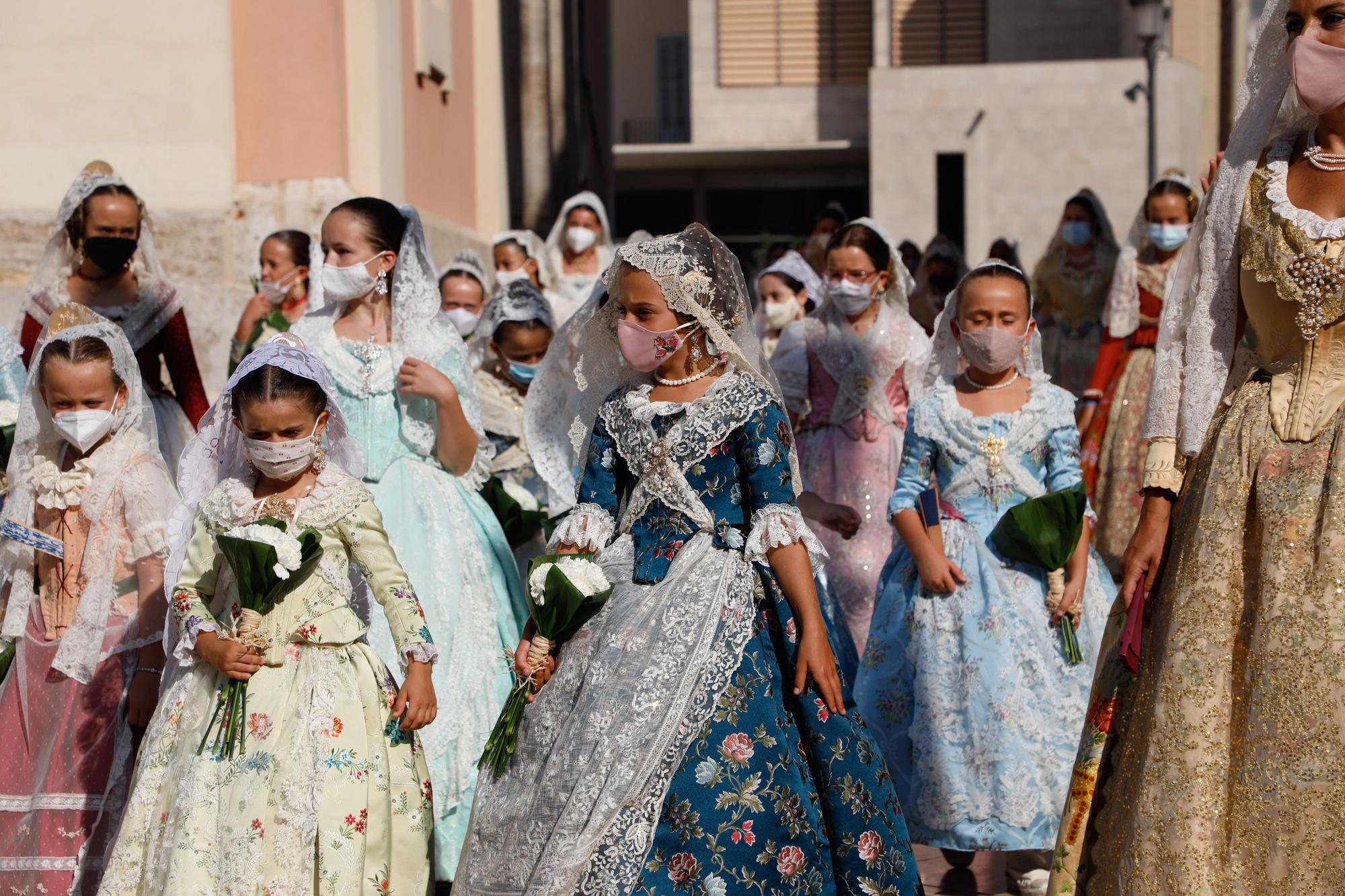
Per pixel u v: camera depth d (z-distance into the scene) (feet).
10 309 26.17
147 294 19.11
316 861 11.77
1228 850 10.25
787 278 28.30
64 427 14.16
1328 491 10.16
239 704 11.94
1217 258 11.29
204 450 13.16
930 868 16.40
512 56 60.64
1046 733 15.11
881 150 79.10
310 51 27.86
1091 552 16.48
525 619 16.43
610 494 13.00
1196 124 76.69
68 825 13.75
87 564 14.06
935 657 15.49
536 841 11.39
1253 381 11.00
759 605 12.20
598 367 13.83
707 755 11.40
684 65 123.95
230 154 27.66
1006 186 78.23
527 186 60.75
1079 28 91.04
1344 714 9.89
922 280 37.40
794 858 11.35
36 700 14.08
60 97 27.50
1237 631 10.49
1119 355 25.70
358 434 15.83
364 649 12.63
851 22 97.96
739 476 12.39
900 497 16.34
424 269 16.42
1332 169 10.73
